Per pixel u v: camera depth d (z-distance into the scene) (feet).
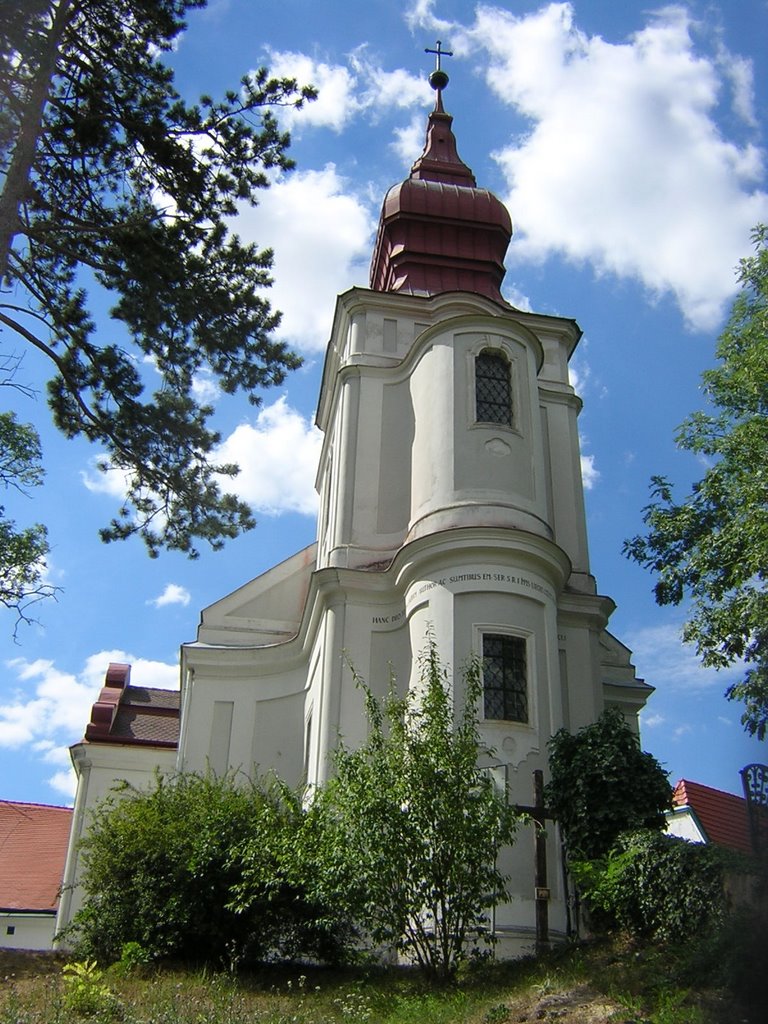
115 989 38.22
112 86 50.70
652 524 54.95
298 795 50.19
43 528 58.39
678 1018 30.42
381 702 61.05
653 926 40.52
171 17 51.62
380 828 39.34
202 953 44.21
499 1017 33.19
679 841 41.11
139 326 51.60
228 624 76.84
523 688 57.16
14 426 57.41
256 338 53.21
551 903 50.24
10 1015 33.40
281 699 73.10
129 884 45.57
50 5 48.83
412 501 65.72
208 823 46.32
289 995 39.75
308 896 40.81
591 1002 33.32
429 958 40.04
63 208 50.75
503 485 62.85
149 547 56.18
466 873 39.60
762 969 30.68
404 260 86.74
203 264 52.21
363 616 63.57
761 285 54.19
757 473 49.52
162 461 53.67
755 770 38.96
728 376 54.19
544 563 60.23
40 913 92.48
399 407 71.51
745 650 48.55
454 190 90.07
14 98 46.88
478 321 68.44
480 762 53.72
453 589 58.59
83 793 85.15
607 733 48.96
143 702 95.91
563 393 77.00
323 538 77.05
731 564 49.67
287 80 53.67
